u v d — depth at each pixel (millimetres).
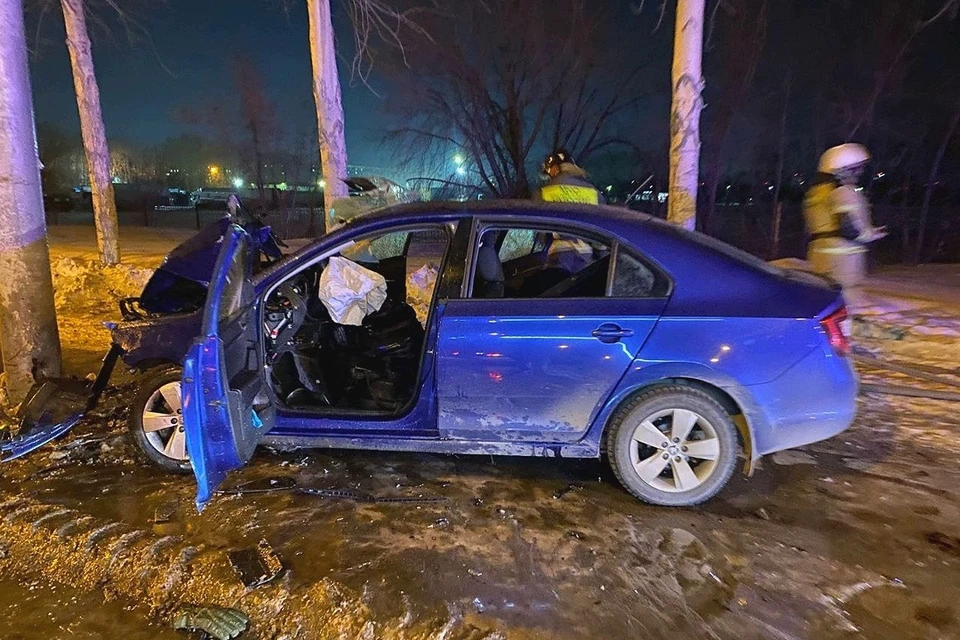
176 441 4438
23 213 5473
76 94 13180
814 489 4301
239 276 3977
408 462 4656
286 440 4320
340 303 4484
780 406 3859
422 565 3445
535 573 3385
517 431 4082
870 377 6543
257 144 30109
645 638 2936
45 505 4047
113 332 4570
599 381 3930
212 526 3818
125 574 3455
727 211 26172
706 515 3969
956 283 11398
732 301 3883
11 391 5621
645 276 3977
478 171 21172
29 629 3123
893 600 3191
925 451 4859
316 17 9531
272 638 3041
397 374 4660
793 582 3324
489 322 3961
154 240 21984
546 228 4109
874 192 22000
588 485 4344
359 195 6477
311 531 3766
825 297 3949
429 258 7629
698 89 8164
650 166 21297
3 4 5184
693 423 3959
